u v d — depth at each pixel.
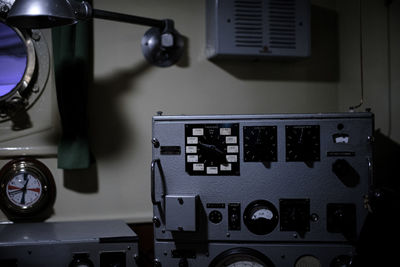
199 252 1.48
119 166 1.93
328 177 1.45
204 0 2.00
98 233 1.57
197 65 1.99
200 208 1.48
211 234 1.48
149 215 1.95
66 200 1.89
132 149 1.94
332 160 1.45
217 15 1.82
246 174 1.46
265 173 1.46
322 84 2.08
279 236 1.46
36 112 1.85
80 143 1.78
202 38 2.00
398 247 1.28
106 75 1.92
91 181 1.91
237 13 1.83
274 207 1.46
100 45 1.92
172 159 1.48
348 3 1.99
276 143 1.46
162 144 1.48
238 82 2.02
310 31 1.92
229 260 1.48
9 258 1.44
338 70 2.08
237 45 1.83
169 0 1.97
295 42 1.89
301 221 1.45
